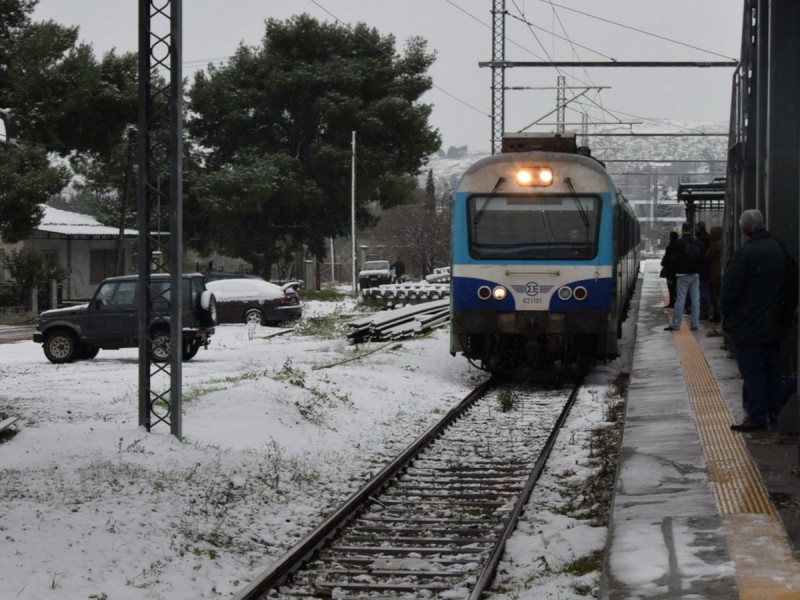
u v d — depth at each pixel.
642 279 61.12
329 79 83.19
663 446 14.52
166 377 29.47
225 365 33.41
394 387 25.59
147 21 17.72
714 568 8.96
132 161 69.94
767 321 14.48
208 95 83.88
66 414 21.53
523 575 10.89
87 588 9.92
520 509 13.48
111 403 23.48
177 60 17.69
